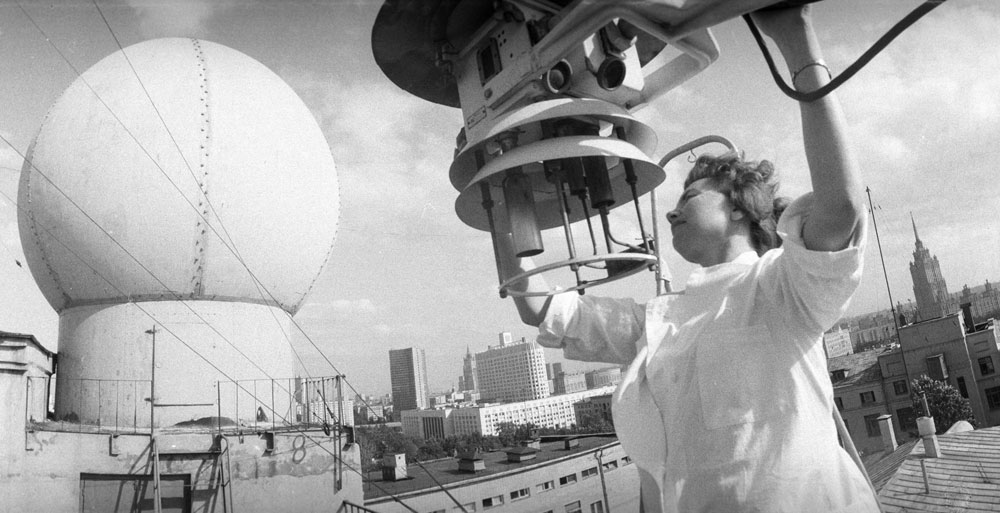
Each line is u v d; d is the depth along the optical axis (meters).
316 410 13.08
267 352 12.72
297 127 13.30
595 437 28.12
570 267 1.81
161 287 11.77
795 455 1.73
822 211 1.51
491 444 47.66
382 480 20.39
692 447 1.87
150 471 10.86
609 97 2.06
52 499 10.07
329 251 13.94
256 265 12.38
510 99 2.00
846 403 38.25
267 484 11.63
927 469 10.91
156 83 11.81
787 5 1.45
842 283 1.57
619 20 2.00
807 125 1.47
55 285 12.03
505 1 1.95
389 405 114.62
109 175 11.23
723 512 1.76
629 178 2.04
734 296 1.92
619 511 22.31
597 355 2.42
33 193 11.76
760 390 1.79
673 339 2.00
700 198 2.10
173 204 11.44
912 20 1.17
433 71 2.38
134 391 11.53
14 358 10.01
